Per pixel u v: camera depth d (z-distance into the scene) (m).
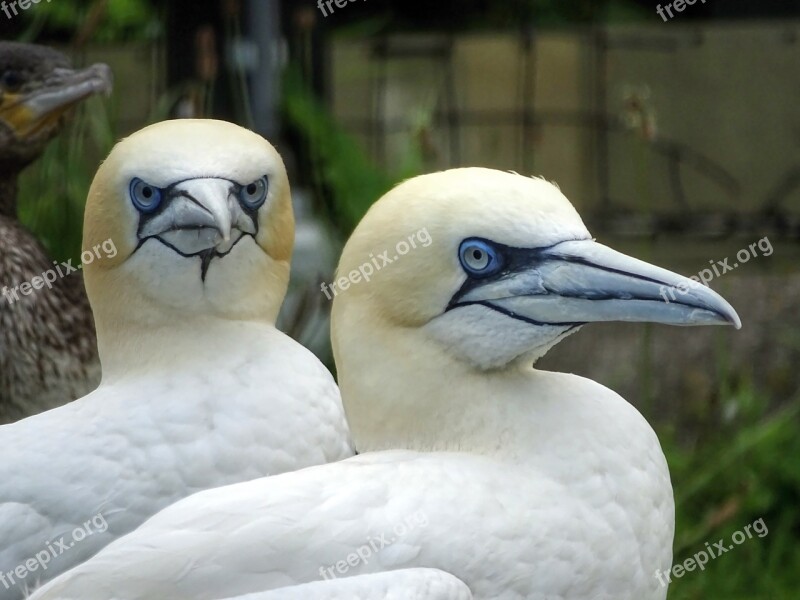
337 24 22.02
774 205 21.58
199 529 7.38
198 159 8.57
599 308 7.66
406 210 7.88
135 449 8.65
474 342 7.87
